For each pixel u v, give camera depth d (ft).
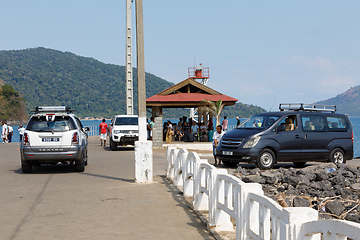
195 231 18.88
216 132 49.83
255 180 31.96
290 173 34.96
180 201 26.27
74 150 40.63
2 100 451.12
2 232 18.65
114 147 74.84
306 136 46.83
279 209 11.20
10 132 118.83
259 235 13.15
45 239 17.46
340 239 8.97
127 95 96.78
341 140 49.14
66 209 23.73
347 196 27.99
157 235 18.15
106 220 21.01
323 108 51.78
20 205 24.90
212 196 18.84
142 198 27.30
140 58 35.24
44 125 40.81
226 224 18.70
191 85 105.50
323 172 33.99
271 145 44.78
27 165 41.37
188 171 27.02
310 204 25.45
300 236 10.33
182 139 96.99
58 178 37.50
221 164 50.67
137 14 35.63
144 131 34.96
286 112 47.52
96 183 34.24
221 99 97.81
